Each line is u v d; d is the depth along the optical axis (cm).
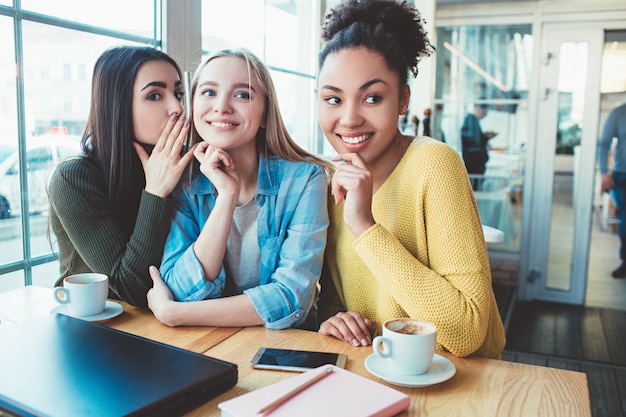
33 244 138
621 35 377
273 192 119
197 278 108
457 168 103
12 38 126
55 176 118
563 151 393
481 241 101
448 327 92
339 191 104
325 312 125
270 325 104
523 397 76
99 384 70
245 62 114
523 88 391
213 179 111
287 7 241
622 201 399
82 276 111
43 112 136
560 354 304
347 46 103
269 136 121
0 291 130
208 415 70
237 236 121
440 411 72
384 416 67
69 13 139
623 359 298
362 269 114
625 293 406
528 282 409
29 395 67
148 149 127
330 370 77
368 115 104
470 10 392
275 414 65
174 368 76
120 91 119
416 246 106
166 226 116
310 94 271
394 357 80
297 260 112
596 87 380
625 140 388
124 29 154
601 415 229
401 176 108
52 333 87
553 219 402
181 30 164
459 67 401
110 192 122
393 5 107
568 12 376
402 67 106
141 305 117
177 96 128
